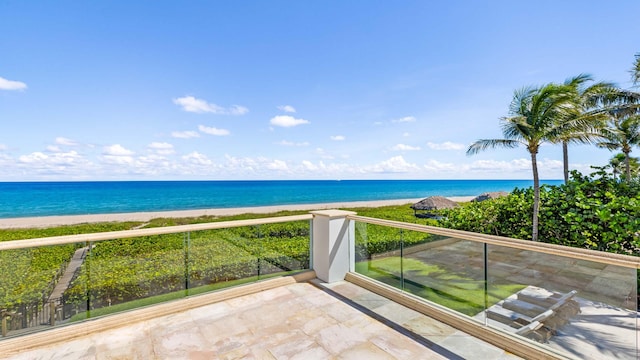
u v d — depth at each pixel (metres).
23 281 2.29
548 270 2.05
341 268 3.68
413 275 2.98
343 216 3.68
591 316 1.84
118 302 2.66
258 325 2.57
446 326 2.54
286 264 3.65
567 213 5.66
